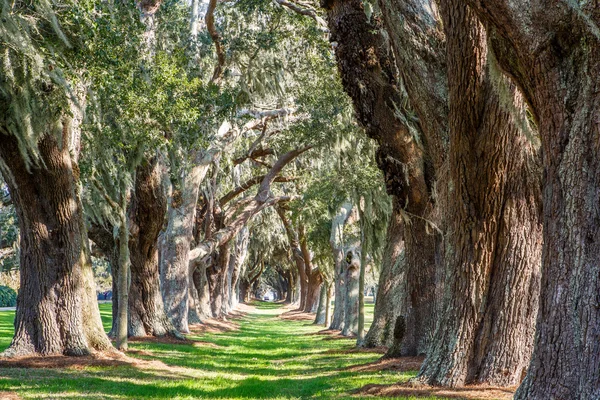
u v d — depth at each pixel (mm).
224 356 18766
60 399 8828
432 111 9617
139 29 13086
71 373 11938
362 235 21250
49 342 13602
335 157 22422
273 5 19938
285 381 12633
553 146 6020
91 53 11547
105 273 65438
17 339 13539
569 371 5746
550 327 5914
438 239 14016
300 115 22312
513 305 9070
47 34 11211
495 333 9109
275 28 20688
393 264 19453
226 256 43281
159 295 21859
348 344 23562
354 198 20797
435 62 9531
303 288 59625
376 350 18672
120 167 14844
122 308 16047
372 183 20109
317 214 28906
